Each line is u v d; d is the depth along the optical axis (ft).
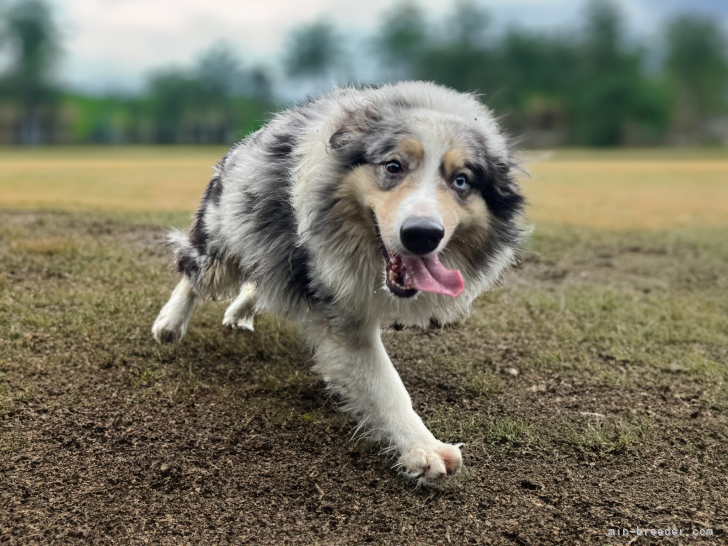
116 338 2.76
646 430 2.33
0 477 1.87
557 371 2.80
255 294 2.65
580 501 1.95
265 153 2.26
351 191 1.98
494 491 1.98
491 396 2.55
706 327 3.38
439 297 2.18
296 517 1.82
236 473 1.98
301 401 2.42
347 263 2.05
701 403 2.56
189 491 1.89
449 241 2.09
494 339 3.10
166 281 3.45
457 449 2.00
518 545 1.76
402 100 2.08
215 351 2.75
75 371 2.48
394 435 2.05
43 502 1.80
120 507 1.81
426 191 1.88
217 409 2.32
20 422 2.13
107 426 2.16
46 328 2.77
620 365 2.88
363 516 1.84
